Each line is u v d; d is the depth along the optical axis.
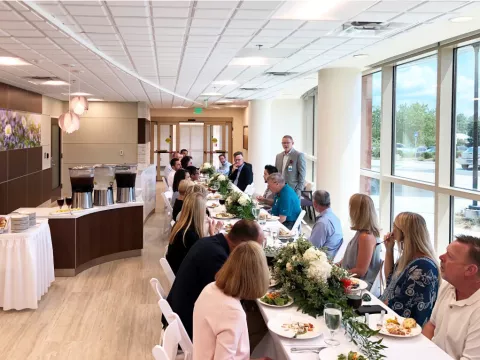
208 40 5.42
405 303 2.94
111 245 7.11
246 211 5.77
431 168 6.41
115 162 15.14
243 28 4.83
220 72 8.16
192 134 19.58
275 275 3.12
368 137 8.68
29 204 11.45
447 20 4.54
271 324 2.62
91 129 14.98
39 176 12.34
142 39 5.34
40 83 9.83
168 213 8.47
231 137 19.59
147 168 10.75
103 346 4.22
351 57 6.71
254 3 3.92
